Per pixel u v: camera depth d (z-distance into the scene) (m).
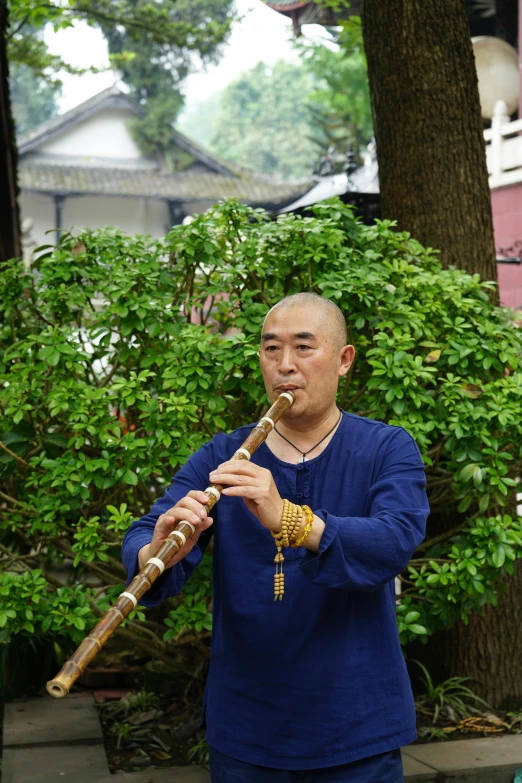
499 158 9.88
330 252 3.45
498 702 3.98
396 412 3.18
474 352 3.38
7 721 3.81
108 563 3.55
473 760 3.40
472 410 3.19
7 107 4.99
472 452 3.23
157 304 3.40
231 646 1.95
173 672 4.09
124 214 25.94
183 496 2.05
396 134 4.14
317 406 1.98
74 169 26.20
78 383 3.37
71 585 4.09
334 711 1.86
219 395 3.46
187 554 1.94
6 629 3.29
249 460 1.98
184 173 26.75
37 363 3.46
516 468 3.55
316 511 1.81
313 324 1.97
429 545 3.56
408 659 4.21
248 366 3.31
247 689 1.92
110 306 3.38
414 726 1.94
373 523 1.81
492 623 3.98
